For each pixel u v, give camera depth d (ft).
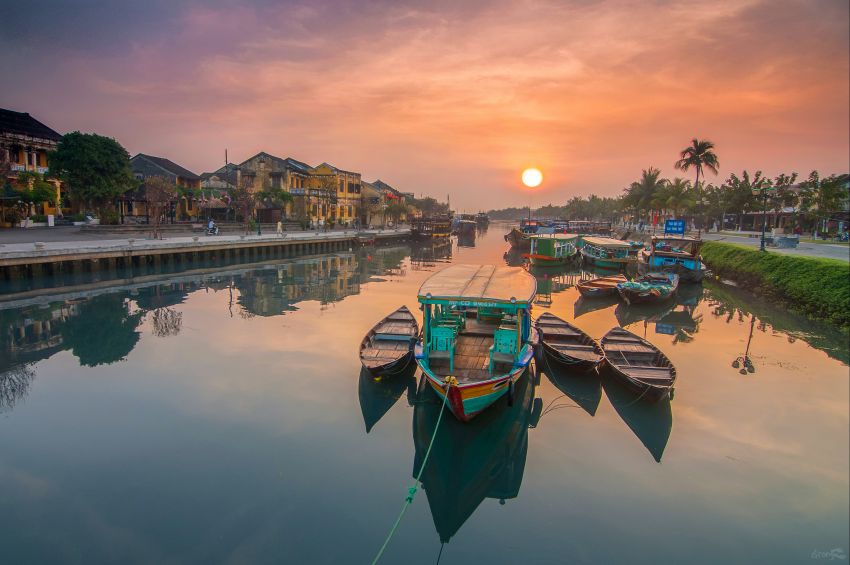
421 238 215.10
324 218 214.90
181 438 35.19
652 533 26.73
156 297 81.76
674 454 34.04
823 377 47.50
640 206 242.17
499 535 26.61
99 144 130.31
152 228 141.28
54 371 47.37
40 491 29.12
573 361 45.68
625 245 130.72
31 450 33.40
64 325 63.31
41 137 137.08
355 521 27.27
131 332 60.64
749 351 55.62
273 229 180.45
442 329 39.75
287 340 58.03
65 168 126.82
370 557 24.81
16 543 25.09
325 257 150.61
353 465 32.42
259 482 30.35
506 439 36.09
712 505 28.89
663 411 40.24
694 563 24.59
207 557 24.40
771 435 36.58
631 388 41.14
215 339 58.18
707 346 57.72
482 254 176.86
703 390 44.29
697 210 202.80
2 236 108.47
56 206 139.33
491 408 37.40
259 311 73.20
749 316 74.90
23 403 40.45
